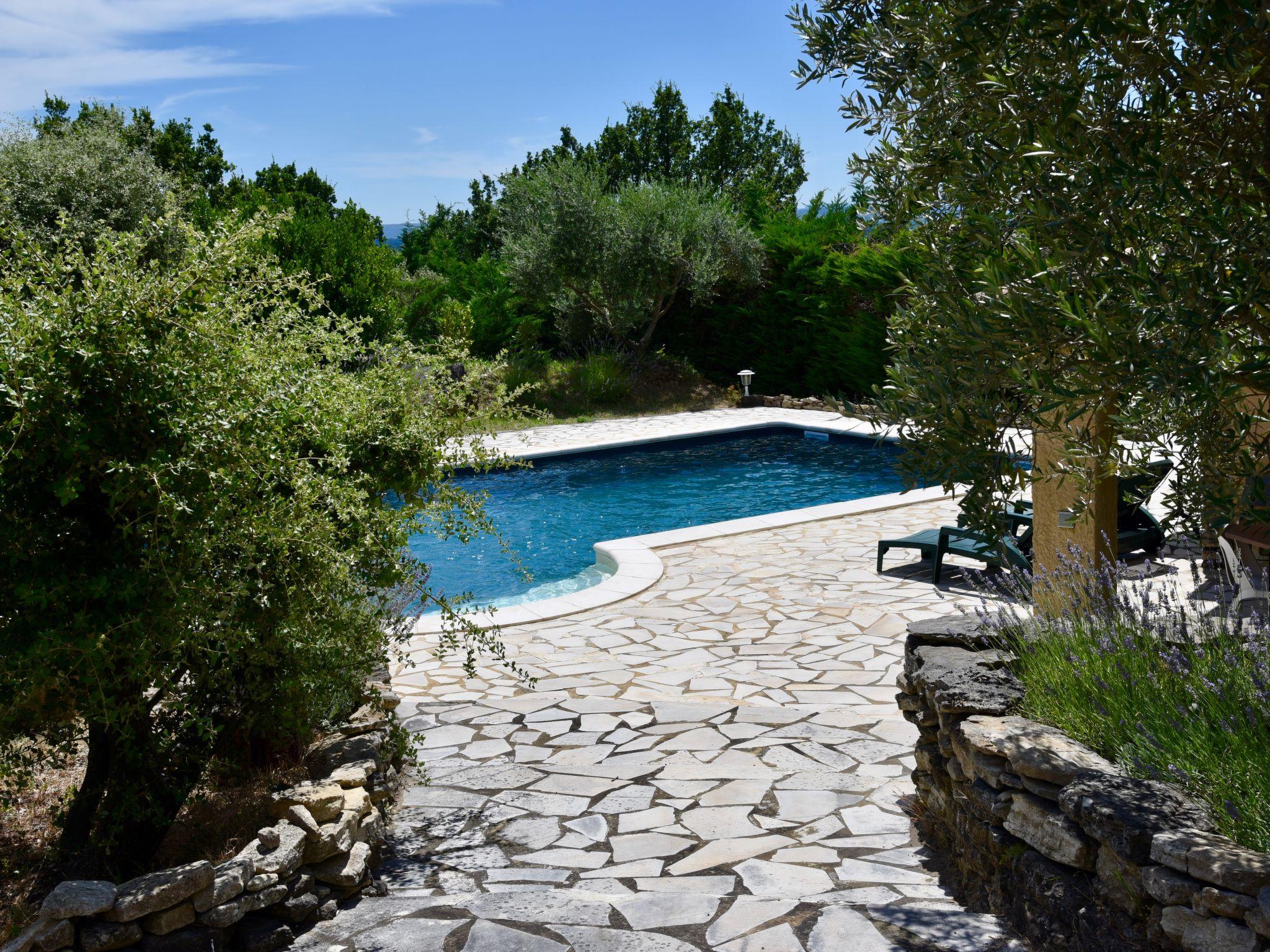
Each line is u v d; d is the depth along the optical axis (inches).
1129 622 144.3
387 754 177.6
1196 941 89.9
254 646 139.7
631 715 221.3
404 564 163.3
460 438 181.2
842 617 299.1
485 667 267.7
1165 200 84.6
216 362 129.0
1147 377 77.7
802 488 625.3
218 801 153.5
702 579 355.6
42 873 137.0
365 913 130.3
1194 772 105.4
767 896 131.2
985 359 95.7
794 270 904.9
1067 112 88.1
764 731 207.2
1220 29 80.0
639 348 975.0
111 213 677.3
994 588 210.5
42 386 106.7
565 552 488.4
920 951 109.7
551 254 911.0
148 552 117.3
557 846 154.4
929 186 118.4
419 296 1071.0
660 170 1777.8
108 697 121.3
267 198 1059.9
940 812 148.0
